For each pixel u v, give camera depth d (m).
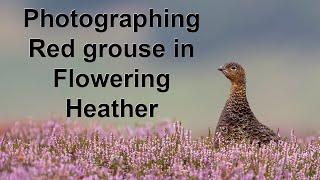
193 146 12.73
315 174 12.08
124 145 12.60
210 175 11.56
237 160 12.09
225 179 11.21
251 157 12.23
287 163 12.12
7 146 12.32
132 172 11.65
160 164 12.08
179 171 11.41
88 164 11.43
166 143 12.72
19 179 10.24
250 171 11.42
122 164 11.97
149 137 13.26
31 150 11.56
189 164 12.02
